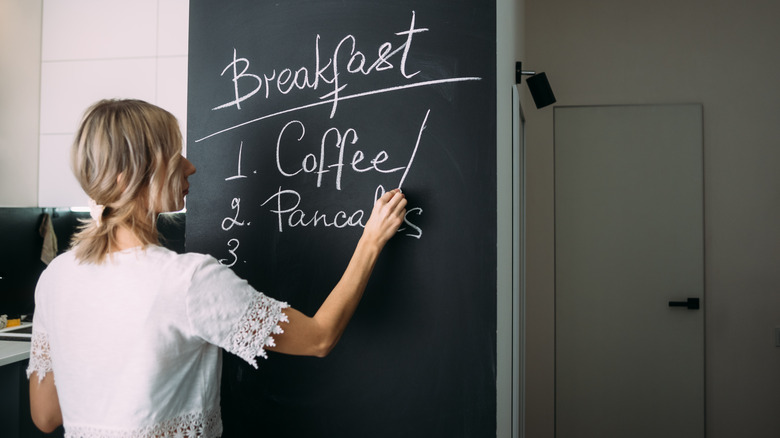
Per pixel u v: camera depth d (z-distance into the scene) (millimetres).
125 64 2244
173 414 880
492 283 1335
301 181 1453
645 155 3053
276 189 1470
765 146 2947
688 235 3000
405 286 1366
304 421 1422
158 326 842
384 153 1396
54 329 895
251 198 1487
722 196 2994
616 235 3080
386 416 1375
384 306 1376
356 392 1393
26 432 1831
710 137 3010
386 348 1376
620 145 3082
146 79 2219
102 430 841
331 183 1431
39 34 2320
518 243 1863
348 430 1396
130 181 875
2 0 2146
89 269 879
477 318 1339
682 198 3010
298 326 971
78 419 864
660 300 3025
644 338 3041
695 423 2973
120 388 835
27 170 2273
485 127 1348
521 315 2578
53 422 1006
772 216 2938
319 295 1437
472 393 1335
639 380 3043
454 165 1357
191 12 1537
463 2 1365
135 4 2242
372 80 1411
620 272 3074
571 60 3139
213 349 954
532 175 3166
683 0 3035
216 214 1509
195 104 1528
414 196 1369
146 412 837
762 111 2953
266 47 1484
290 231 1457
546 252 3150
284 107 1469
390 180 1389
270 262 1468
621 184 3078
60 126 2305
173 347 862
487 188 1343
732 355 2977
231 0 1515
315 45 1450
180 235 2227
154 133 897
